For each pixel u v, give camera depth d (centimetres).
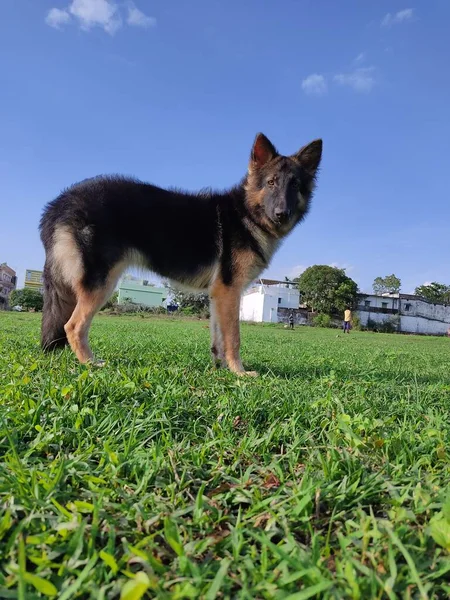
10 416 66
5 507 42
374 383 118
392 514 43
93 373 97
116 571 33
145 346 187
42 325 135
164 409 76
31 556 33
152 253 136
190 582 31
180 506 45
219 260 141
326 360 176
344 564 34
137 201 133
